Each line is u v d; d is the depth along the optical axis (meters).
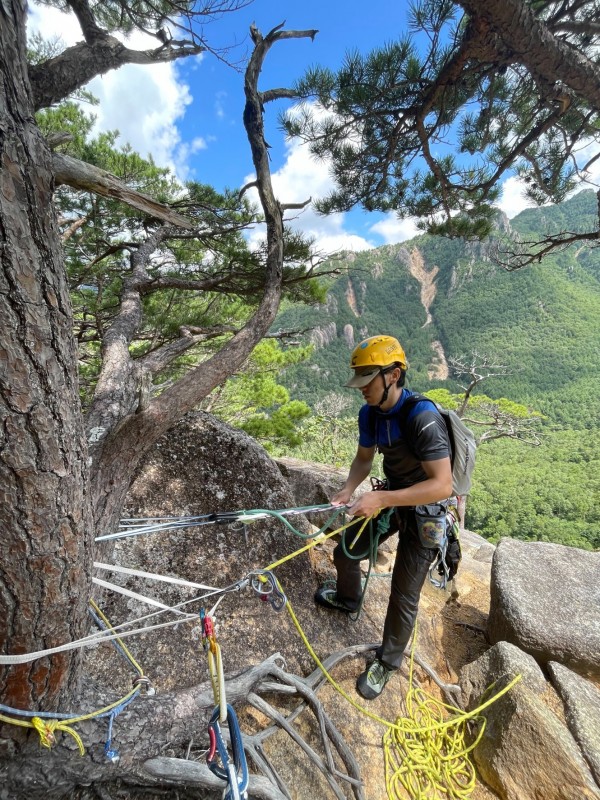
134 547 2.27
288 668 2.25
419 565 2.15
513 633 2.64
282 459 5.86
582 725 2.10
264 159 3.57
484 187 4.12
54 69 2.30
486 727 2.22
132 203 1.19
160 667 1.96
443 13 2.88
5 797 1.21
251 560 2.55
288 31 3.27
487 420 16.03
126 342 3.00
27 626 1.05
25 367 0.87
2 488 0.90
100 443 2.05
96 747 1.32
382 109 3.49
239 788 1.20
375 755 2.07
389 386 1.95
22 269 0.83
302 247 4.23
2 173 0.76
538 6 2.98
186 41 2.77
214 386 2.65
